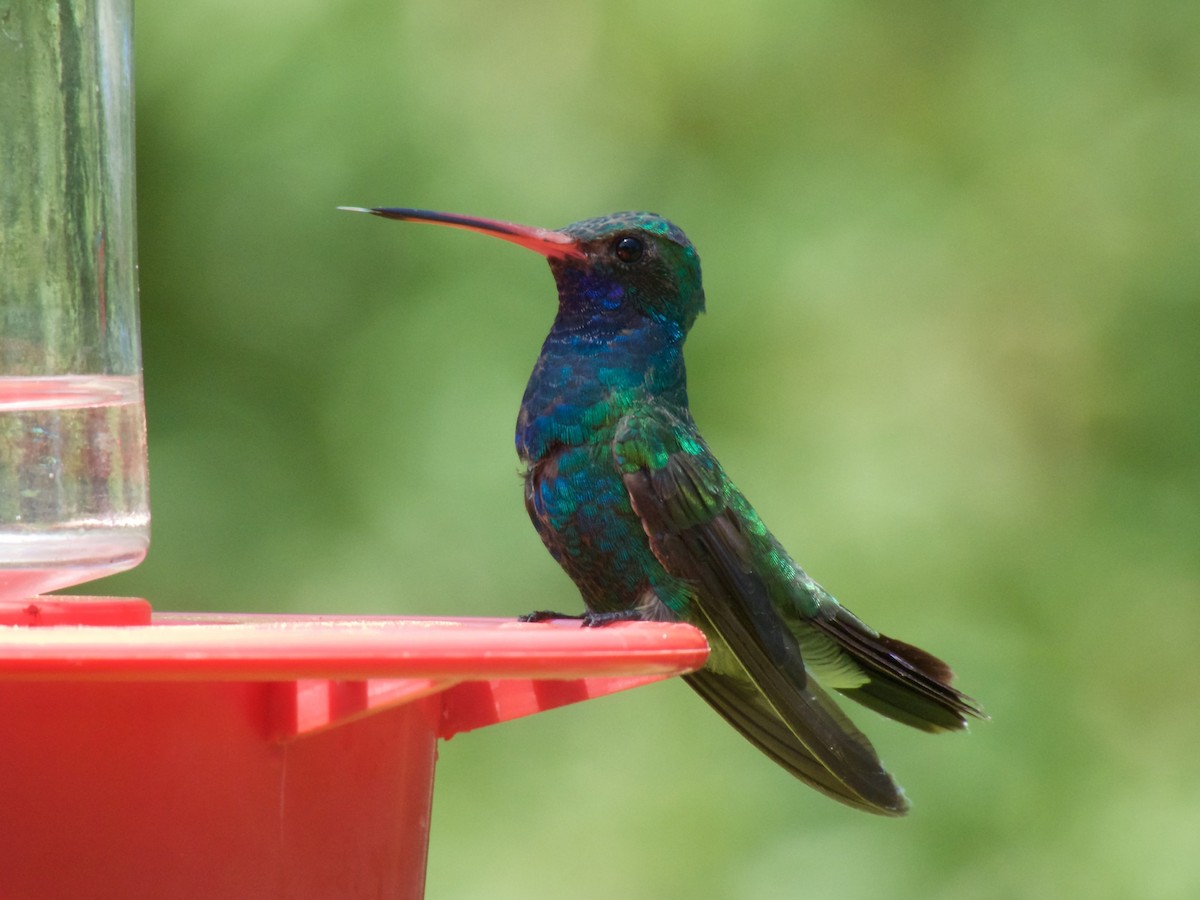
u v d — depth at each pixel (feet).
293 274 42.11
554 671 13.60
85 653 12.37
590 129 43.73
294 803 16.06
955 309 44.65
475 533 40.70
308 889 16.19
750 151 45.09
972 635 41.75
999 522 43.29
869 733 41.19
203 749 15.43
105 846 15.02
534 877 40.11
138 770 15.15
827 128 45.60
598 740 41.98
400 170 41.98
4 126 18.98
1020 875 39.81
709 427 42.68
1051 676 42.32
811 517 41.98
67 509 18.01
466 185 42.22
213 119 41.16
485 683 18.69
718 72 45.16
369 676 12.89
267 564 41.29
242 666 12.59
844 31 46.14
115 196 19.52
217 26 41.22
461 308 41.83
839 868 39.78
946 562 42.16
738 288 43.62
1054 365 45.73
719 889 39.73
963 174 46.65
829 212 44.62
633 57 44.68
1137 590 44.04
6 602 16.61
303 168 41.63
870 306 43.91
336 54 41.78
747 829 40.37
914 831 40.19
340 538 41.22
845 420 43.01
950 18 47.83
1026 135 47.16
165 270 42.14
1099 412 46.06
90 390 18.35
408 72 42.22
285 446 42.14
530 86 43.45
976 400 44.29
